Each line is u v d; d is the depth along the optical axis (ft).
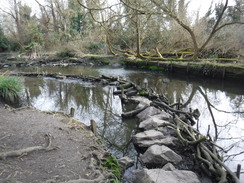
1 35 76.18
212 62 41.65
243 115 22.27
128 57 60.70
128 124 19.27
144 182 9.61
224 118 21.33
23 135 12.24
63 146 11.68
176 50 56.29
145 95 26.94
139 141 14.35
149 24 46.47
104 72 48.42
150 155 12.29
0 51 76.64
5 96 22.26
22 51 70.95
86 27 72.18
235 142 15.89
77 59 65.05
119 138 16.49
